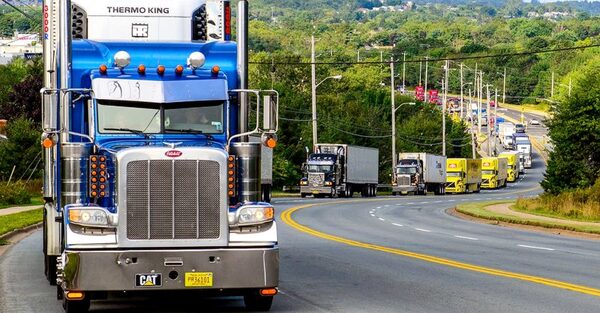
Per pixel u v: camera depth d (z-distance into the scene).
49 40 39.12
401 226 89.81
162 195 31.36
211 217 31.56
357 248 61.84
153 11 39.69
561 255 57.53
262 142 33.78
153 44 36.47
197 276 31.33
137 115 34.44
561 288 40.50
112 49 36.25
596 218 102.12
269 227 32.09
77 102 34.94
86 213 31.12
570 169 124.31
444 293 38.94
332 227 85.94
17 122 146.12
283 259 53.91
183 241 31.42
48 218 39.00
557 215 107.88
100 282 30.91
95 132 34.12
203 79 35.22
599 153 122.94
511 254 58.00
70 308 32.03
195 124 34.75
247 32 36.41
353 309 34.53
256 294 32.47
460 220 105.19
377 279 44.03
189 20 39.88
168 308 35.41
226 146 34.09
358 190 198.12
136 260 31.08
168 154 31.42
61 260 33.16
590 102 123.00
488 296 37.97
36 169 143.12
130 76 34.81
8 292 40.06
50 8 39.16
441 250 60.91
